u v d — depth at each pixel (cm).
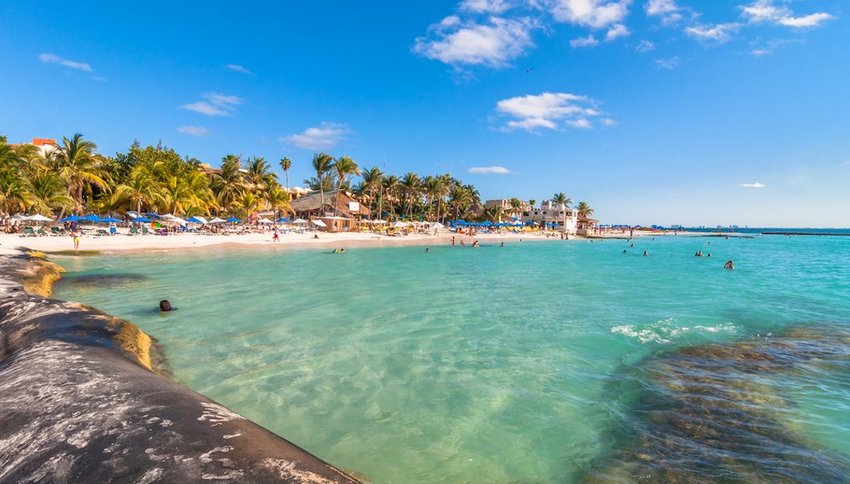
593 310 1211
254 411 543
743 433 489
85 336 616
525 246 5431
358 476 410
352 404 571
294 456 314
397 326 997
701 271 2448
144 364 614
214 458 284
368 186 7450
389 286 1652
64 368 461
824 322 1066
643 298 1433
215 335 887
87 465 273
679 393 608
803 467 417
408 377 671
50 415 347
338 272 2088
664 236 12162
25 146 3525
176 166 4831
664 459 436
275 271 2044
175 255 2669
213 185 5453
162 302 1110
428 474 415
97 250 2728
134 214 4019
